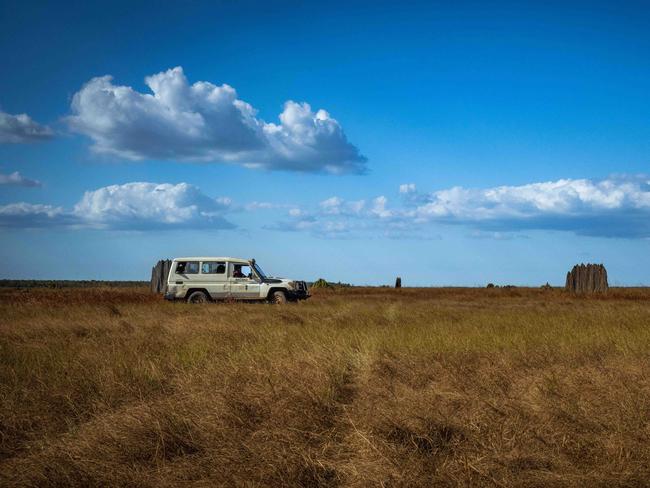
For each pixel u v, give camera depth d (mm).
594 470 4137
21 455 4703
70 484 4062
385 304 21562
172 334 11445
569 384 6336
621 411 5289
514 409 5383
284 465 4223
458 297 29500
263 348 9289
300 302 22828
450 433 4945
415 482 3965
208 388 6262
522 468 4227
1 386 6500
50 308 17703
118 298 23375
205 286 22641
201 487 3992
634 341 9961
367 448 4457
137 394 6465
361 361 7832
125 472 4195
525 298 29594
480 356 8516
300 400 5664
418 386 6695
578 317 14891
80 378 6855
